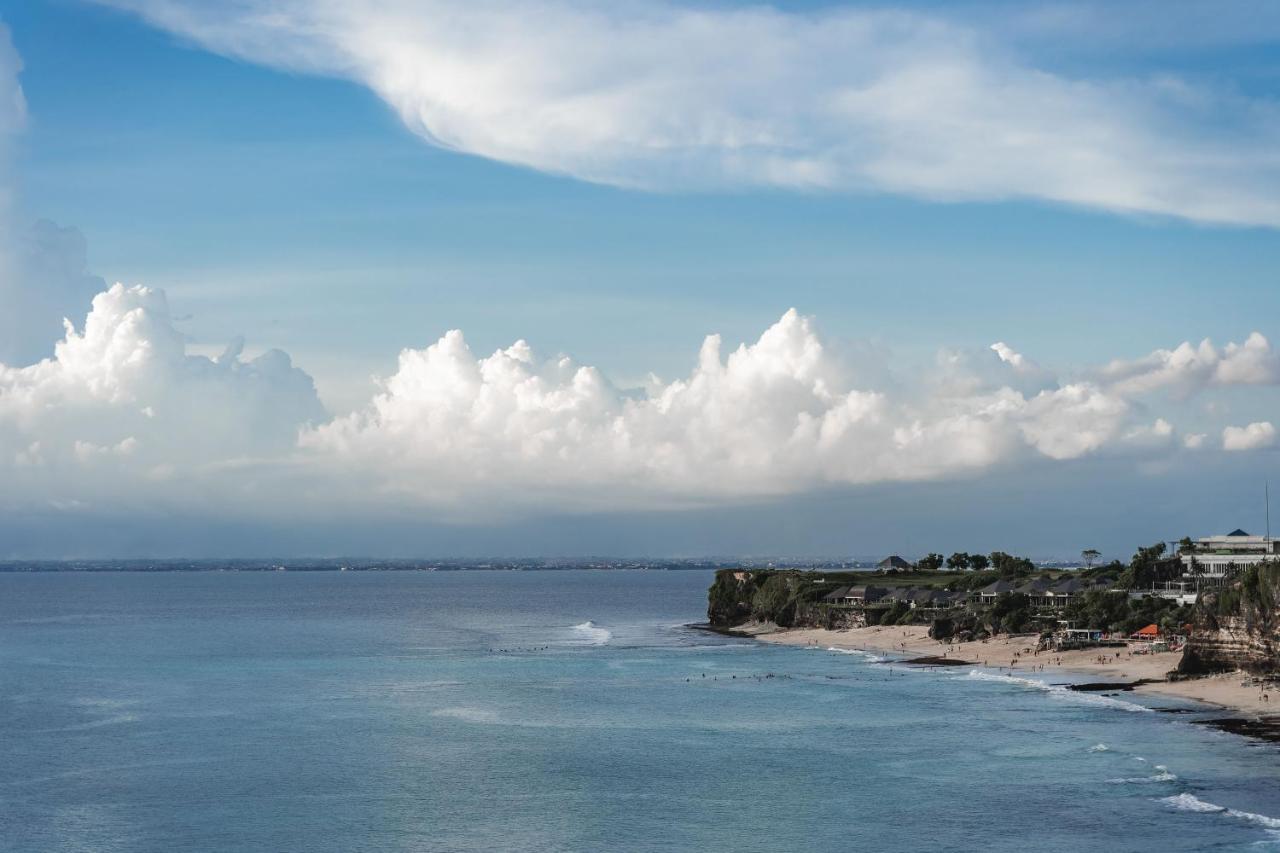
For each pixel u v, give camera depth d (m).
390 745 124.12
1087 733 125.38
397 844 86.12
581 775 108.81
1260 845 81.69
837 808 95.31
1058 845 83.19
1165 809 91.81
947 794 99.00
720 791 101.88
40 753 119.44
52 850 84.62
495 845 85.81
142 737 128.88
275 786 104.38
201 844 86.12
